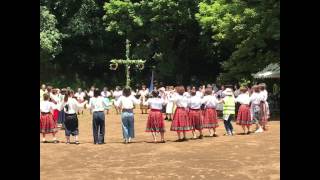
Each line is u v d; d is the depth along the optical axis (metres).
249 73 30.09
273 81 32.72
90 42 49.31
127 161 12.55
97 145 15.78
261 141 15.88
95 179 10.27
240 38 28.42
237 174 10.53
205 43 42.19
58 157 13.34
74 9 48.00
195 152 13.88
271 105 29.20
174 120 16.61
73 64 49.69
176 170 11.12
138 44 47.03
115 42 50.47
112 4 43.81
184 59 45.41
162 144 15.79
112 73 49.94
